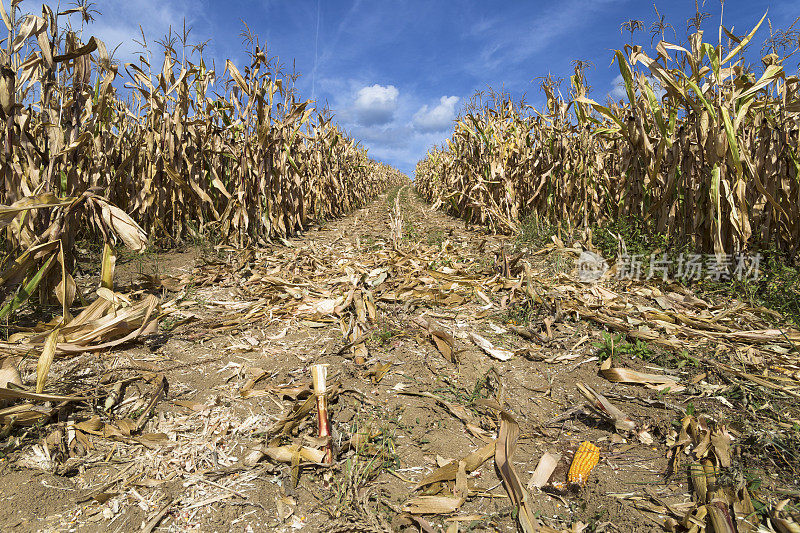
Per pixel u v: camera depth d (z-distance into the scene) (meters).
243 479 1.82
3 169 3.27
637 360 2.92
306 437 2.01
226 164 7.19
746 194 4.98
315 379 2.24
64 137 3.56
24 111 3.31
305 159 9.59
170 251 5.96
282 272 4.94
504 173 8.92
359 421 2.23
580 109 7.15
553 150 7.79
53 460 1.86
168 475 1.83
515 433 2.04
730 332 3.29
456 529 1.61
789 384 2.54
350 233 8.60
